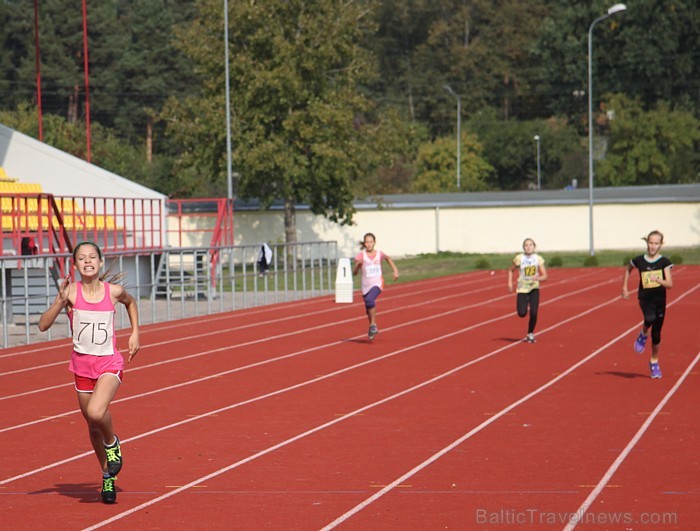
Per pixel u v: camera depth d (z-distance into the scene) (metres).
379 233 138.38
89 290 19.33
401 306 68.50
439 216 138.25
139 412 28.97
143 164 163.38
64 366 39.72
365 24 123.31
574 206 137.75
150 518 17.81
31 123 158.00
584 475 20.62
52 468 22.08
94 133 171.50
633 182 184.62
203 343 47.06
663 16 188.88
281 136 116.44
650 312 33.78
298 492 19.61
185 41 118.81
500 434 25.19
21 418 28.34
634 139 183.50
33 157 79.81
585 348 43.66
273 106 115.88
